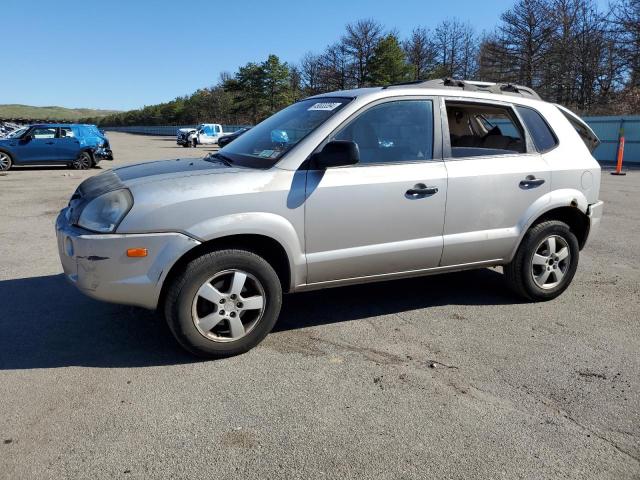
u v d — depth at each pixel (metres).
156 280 3.46
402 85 4.32
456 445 2.82
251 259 3.68
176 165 4.10
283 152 3.86
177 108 100.38
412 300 5.00
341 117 3.97
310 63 67.12
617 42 35.38
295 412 3.11
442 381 3.49
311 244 3.86
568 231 4.91
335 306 4.83
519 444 2.84
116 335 4.14
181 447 2.77
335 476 2.57
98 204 3.51
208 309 3.68
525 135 4.72
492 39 51.53
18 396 3.24
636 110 32.09
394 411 3.13
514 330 4.34
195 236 3.48
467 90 4.56
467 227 4.41
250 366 3.67
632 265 6.29
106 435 2.87
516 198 4.57
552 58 44.22
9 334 4.16
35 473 2.56
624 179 15.45
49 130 18.72
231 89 73.62
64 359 3.74
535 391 3.38
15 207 10.26
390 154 4.12
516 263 4.79
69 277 3.65
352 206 3.92
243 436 2.87
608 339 4.18
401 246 4.15
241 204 3.58
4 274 5.74
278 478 2.55
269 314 3.83
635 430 2.98
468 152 4.47
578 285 5.52
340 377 3.53
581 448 2.81
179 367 3.64
